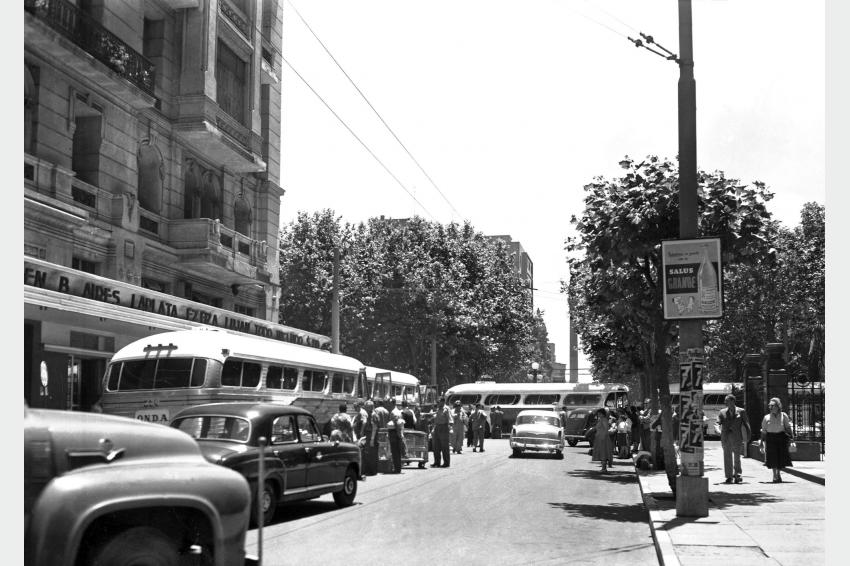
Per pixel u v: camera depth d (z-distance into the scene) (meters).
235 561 5.77
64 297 16.89
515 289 63.59
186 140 28.08
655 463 22.78
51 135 21.11
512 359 62.09
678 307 13.15
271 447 12.43
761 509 13.52
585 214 16.88
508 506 15.12
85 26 21.94
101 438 5.29
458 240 57.75
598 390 50.47
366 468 21.84
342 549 10.23
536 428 30.47
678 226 16.20
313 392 23.03
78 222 21.23
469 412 42.56
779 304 51.50
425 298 50.28
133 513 5.38
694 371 13.04
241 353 18.98
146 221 25.59
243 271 29.88
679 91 13.63
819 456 23.64
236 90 31.44
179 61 27.70
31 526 4.78
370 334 50.34
